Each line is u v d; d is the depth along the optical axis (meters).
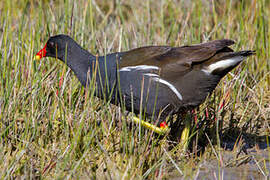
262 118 11.88
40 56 11.09
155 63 9.58
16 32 13.42
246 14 14.17
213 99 10.98
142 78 9.56
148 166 8.86
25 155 9.09
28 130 9.91
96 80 10.08
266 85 13.16
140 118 9.21
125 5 18.28
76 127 9.77
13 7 15.75
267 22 15.05
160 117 9.95
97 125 10.25
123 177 8.19
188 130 10.11
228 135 11.11
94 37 13.41
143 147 9.14
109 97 9.78
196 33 15.36
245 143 10.77
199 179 8.72
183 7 15.66
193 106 9.80
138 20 16.23
